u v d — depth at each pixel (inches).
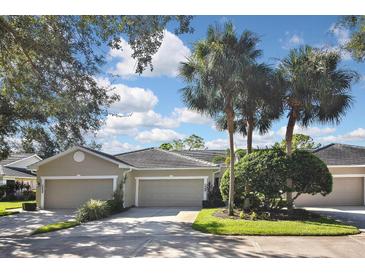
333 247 447.8
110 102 571.8
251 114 776.3
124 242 486.6
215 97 649.6
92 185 949.8
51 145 669.3
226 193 729.6
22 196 1358.3
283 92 673.6
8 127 678.5
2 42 520.4
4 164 1499.8
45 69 520.4
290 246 453.7
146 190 980.6
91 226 640.4
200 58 625.3
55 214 845.2
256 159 686.5
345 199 948.0
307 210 806.5
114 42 520.7
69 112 562.3
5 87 600.7
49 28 497.7
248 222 607.5
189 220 692.7
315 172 661.3
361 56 492.7
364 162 935.7
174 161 995.9
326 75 637.3
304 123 725.3
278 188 665.0
